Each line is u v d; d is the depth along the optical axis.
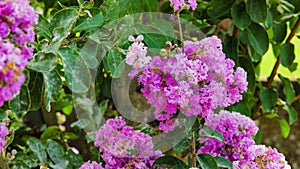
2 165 0.96
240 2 1.23
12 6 0.63
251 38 1.23
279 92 1.66
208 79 0.83
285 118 1.69
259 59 1.37
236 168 0.90
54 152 1.12
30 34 0.66
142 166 0.88
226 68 0.84
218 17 1.25
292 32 1.35
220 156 0.92
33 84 0.88
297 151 1.70
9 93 0.58
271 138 1.69
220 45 0.83
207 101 0.82
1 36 0.64
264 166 0.91
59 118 1.41
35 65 0.77
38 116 1.41
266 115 1.42
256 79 1.41
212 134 0.91
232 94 0.86
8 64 0.57
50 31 0.84
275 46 1.41
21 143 1.31
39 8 1.37
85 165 0.91
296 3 1.33
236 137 0.93
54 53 0.77
